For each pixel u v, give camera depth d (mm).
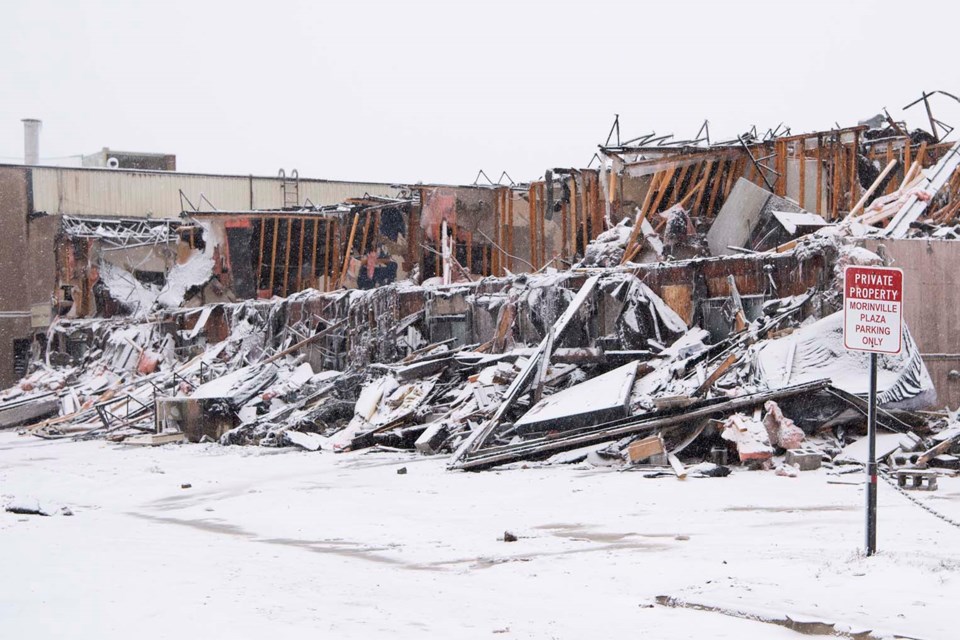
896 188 33000
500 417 24938
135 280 56250
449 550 12977
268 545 13984
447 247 41812
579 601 9492
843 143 33156
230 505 18875
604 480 19734
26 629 8969
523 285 32312
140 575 11492
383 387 31031
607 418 23141
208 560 12570
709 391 22922
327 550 13414
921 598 8500
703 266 27672
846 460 20094
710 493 17234
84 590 10641
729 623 8320
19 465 28531
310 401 32938
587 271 30234
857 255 23422
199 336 45438
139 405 41062
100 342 51156
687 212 33875
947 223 26969
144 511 18750
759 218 30750
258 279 49344
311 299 40281
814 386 20875
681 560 11172
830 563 10094
